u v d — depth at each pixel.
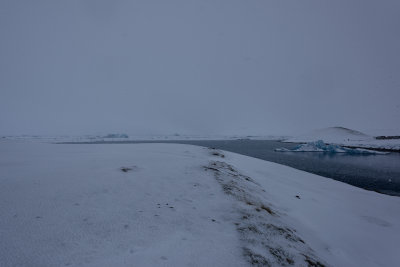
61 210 4.60
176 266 3.14
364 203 10.53
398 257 5.66
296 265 3.80
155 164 10.07
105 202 5.24
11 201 4.86
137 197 5.76
